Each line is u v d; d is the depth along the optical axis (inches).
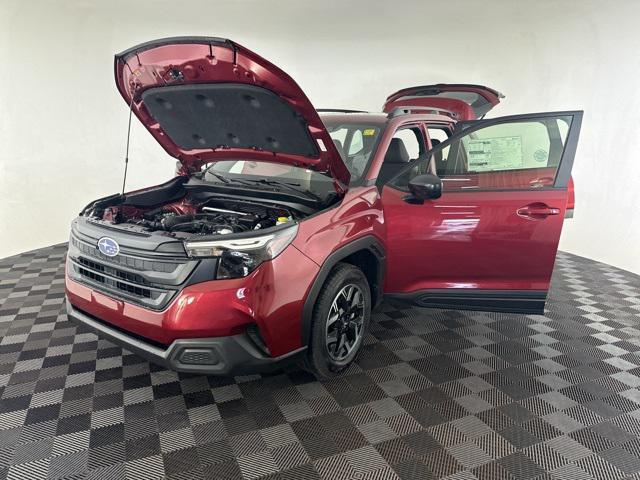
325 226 80.8
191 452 70.1
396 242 98.2
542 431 78.7
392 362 99.9
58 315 117.8
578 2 170.4
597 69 171.0
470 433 77.3
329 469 67.9
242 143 93.8
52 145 170.4
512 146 94.7
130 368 93.4
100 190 189.9
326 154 83.0
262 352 73.5
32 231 170.6
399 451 72.3
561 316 129.0
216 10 190.7
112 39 180.4
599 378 96.7
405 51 212.1
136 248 71.6
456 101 173.0
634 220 166.1
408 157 121.0
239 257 68.9
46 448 69.9
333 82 213.8
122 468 66.3
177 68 78.0
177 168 116.2
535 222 93.4
